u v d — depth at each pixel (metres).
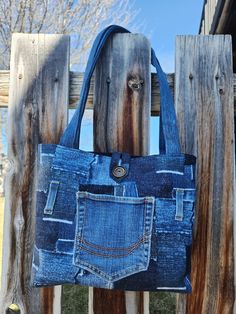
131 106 1.16
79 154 1.04
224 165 1.15
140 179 1.03
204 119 1.16
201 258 1.12
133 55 1.18
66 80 1.17
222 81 1.17
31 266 1.13
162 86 1.09
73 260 1.00
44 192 1.03
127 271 1.00
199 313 1.11
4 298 1.12
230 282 1.11
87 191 1.03
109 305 1.13
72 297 1.66
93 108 1.17
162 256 1.00
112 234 1.01
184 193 1.02
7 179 1.15
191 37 1.19
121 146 1.15
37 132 1.16
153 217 1.02
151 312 1.44
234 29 2.10
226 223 1.13
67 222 1.02
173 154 1.04
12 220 1.14
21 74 1.18
